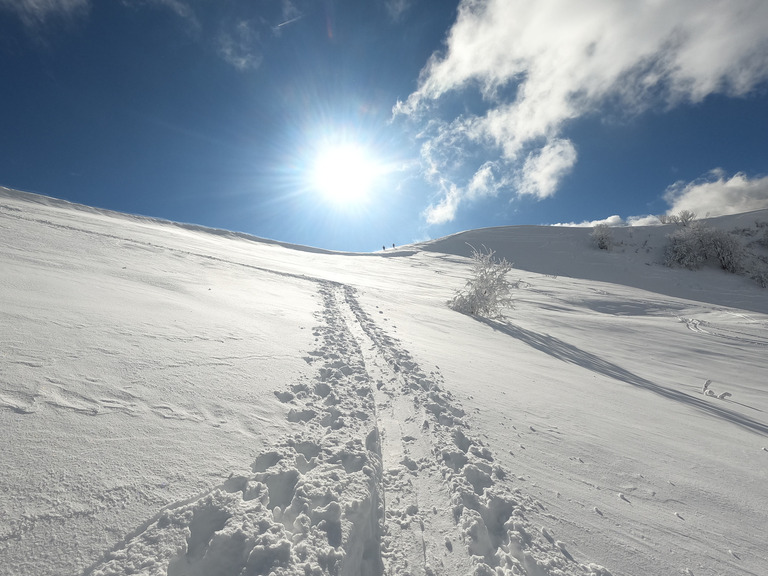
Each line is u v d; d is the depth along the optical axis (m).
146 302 4.91
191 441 2.21
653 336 12.48
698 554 2.10
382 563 1.84
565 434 3.57
